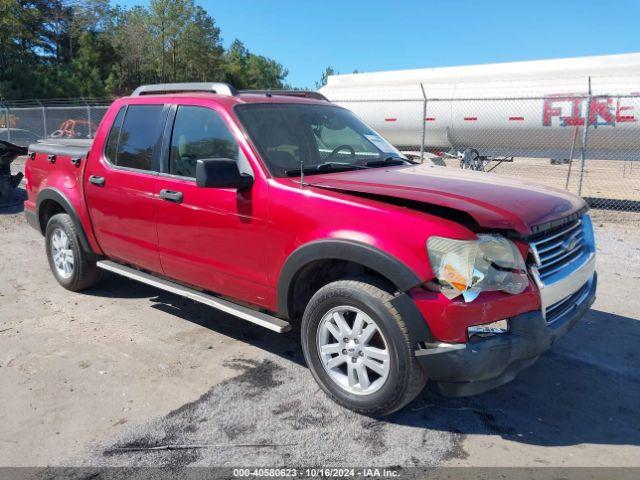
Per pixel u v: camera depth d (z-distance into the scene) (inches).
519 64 673.6
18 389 146.7
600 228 384.2
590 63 628.1
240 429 129.8
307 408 138.9
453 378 117.6
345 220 129.3
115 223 190.5
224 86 171.8
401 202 127.0
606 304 216.2
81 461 117.9
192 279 170.1
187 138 167.6
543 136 637.9
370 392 130.0
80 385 149.2
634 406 142.7
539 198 135.9
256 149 150.0
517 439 127.5
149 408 138.4
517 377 157.4
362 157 174.1
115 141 191.5
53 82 2069.4
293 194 139.1
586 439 128.0
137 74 2554.1
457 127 684.7
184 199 163.3
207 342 177.5
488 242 117.3
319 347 139.1
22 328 187.0
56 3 2412.6
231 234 152.6
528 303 122.0
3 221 364.8
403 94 716.0
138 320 195.0
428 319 118.1
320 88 796.6
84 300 215.0
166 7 2330.2
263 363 163.2
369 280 128.7
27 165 233.9
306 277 145.8
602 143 612.4
